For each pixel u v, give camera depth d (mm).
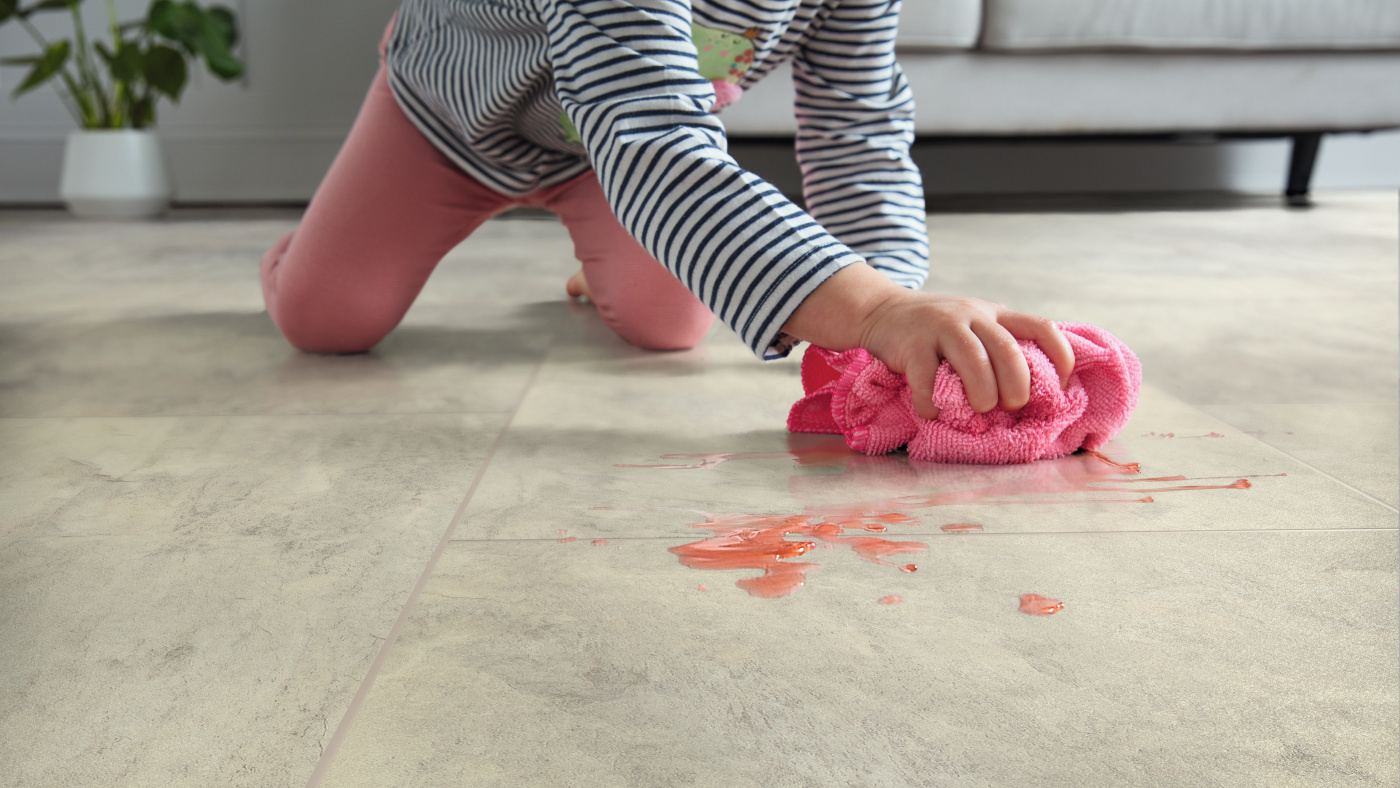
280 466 669
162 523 567
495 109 878
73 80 2848
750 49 855
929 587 472
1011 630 430
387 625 440
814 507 582
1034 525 550
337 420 786
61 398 859
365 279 996
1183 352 1002
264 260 1134
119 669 409
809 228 643
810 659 407
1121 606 452
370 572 496
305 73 2953
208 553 523
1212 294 1334
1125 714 368
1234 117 2391
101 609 461
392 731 362
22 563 513
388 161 995
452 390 883
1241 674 395
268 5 2908
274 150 2990
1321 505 579
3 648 427
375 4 2912
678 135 637
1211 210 2486
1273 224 2162
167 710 379
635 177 642
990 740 353
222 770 343
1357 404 813
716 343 1101
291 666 408
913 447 676
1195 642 420
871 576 485
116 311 1282
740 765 341
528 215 2508
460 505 590
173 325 1195
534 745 352
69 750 357
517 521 562
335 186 1007
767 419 789
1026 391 626
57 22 2939
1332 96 2393
